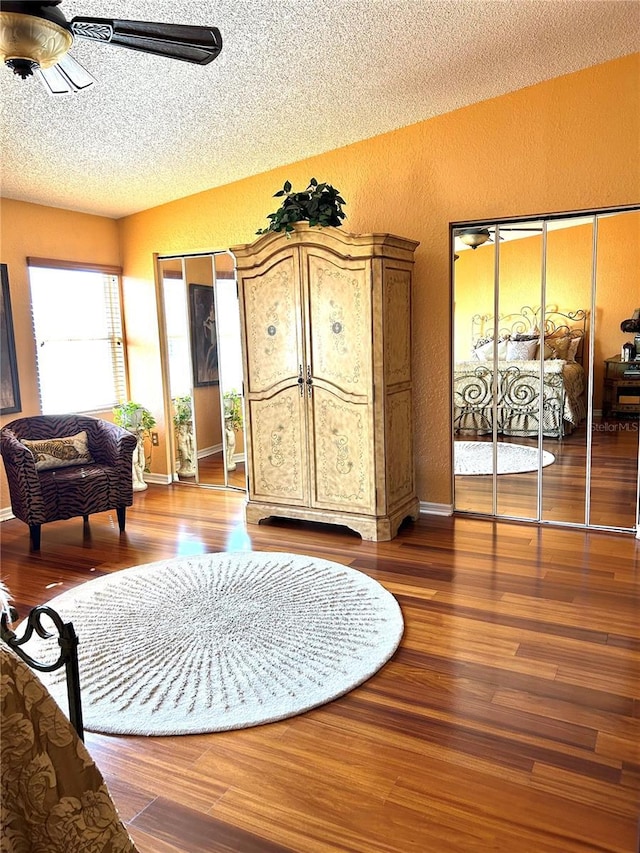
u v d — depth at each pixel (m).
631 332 3.85
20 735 1.12
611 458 4.02
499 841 1.66
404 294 4.10
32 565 3.75
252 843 1.68
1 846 1.08
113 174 4.47
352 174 4.42
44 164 4.11
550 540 3.92
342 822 1.74
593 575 3.36
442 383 4.33
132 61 3.02
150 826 1.74
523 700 2.28
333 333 3.93
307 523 4.42
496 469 4.37
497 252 4.12
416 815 1.76
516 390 4.23
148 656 2.66
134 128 3.76
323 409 4.05
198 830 1.72
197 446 5.62
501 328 4.19
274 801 1.83
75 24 1.90
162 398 5.59
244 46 2.98
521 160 3.89
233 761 2.01
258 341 4.23
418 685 2.39
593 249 3.87
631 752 2.00
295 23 2.83
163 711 2.27
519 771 1.92
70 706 1.51
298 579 3.42
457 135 4.05
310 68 3.26
